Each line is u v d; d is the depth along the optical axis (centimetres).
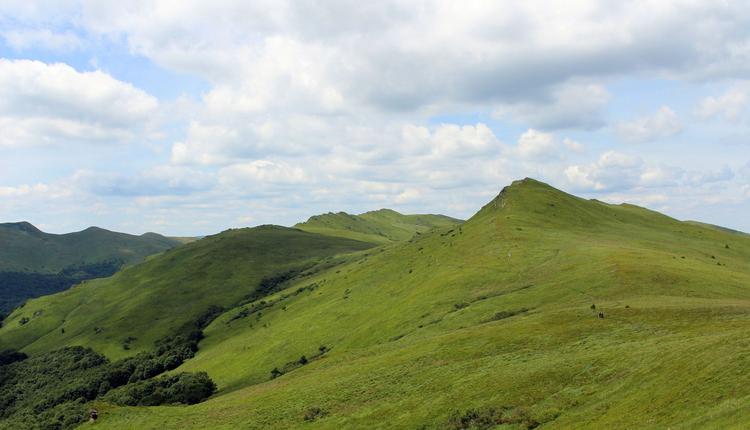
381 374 7244
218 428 6931
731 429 2889
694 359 4247
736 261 14250
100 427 8469
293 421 6369
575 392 4784
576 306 8500
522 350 6588
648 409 3816
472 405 5228
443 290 12419
